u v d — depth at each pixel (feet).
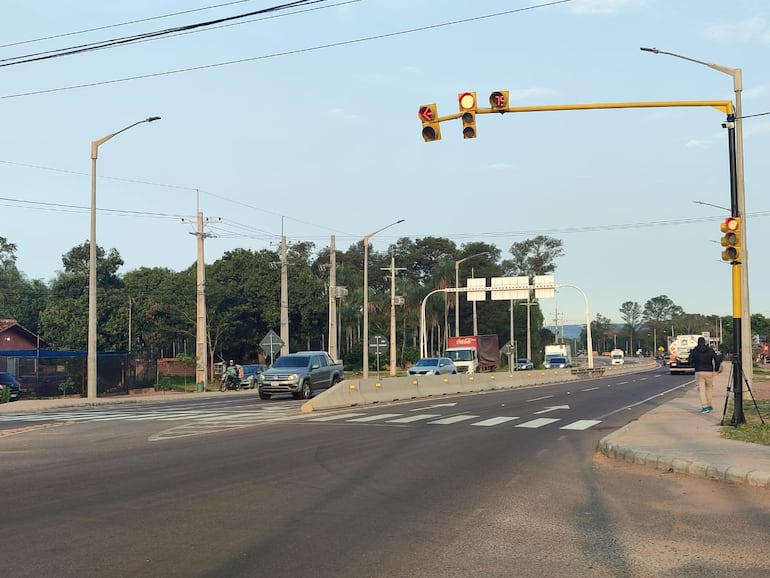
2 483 38.27
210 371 238.27
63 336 250.57
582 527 28.81
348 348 313.94
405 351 287.69
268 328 253.85
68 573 22.74
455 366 164.66
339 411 87.04
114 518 30.12
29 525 28.96
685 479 39.27
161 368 240.12
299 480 38.99
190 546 25.82
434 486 37.47
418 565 23.61
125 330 251.60
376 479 39.42
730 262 60.70
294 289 259.60
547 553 25.08
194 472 41.50
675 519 30.12
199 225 155.43
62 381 139.64
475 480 39.32
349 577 22.33
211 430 65.31
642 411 86.22
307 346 293.84
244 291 249.55
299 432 62.80
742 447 46.78
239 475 40.50
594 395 120.16
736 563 23.89
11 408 103.71
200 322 155.74
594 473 41.73
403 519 30.07
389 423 71.31
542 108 59.62
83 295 277.64
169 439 58.18
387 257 402.31
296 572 22.81
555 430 65.10
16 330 205.77
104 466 43.98
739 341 59.98
